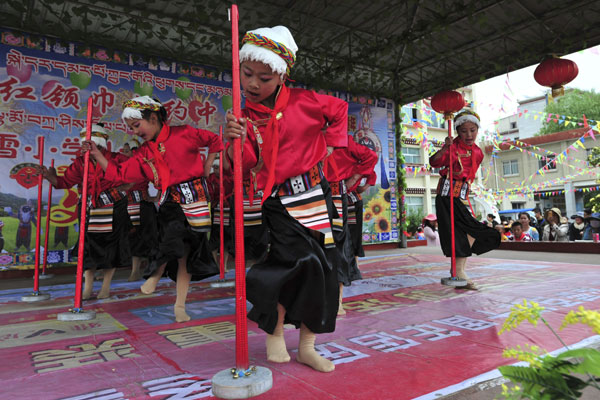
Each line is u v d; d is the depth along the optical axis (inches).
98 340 86.8
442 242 146.8
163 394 56.4
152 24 244.4
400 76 342.3
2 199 214.1
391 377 60.1
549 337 79.0
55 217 223.1
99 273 205.5
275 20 249.4
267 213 68.6
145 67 254.8
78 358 74.4
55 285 178.2
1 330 96.1
